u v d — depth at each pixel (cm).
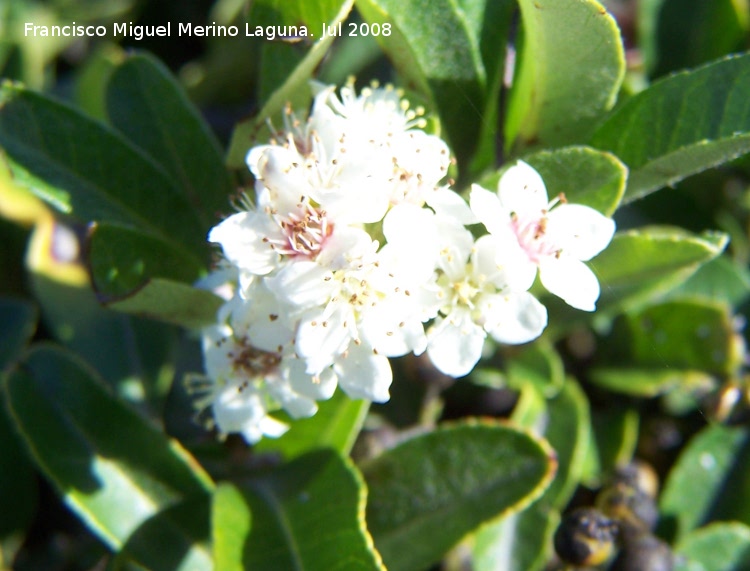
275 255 6
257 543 7
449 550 8
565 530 8
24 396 8
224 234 6
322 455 8
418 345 6
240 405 7
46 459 8
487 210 6
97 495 8
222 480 8
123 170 8
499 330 6
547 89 8
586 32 7
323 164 6
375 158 6
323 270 6
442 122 8
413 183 6
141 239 7
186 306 7
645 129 7
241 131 7
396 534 8
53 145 8
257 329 6
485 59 8
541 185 7
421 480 8
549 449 8
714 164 7
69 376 8
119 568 8
